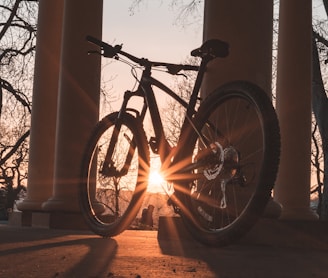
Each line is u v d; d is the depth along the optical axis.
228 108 7.65
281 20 13.53
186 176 6.94
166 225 8.27
